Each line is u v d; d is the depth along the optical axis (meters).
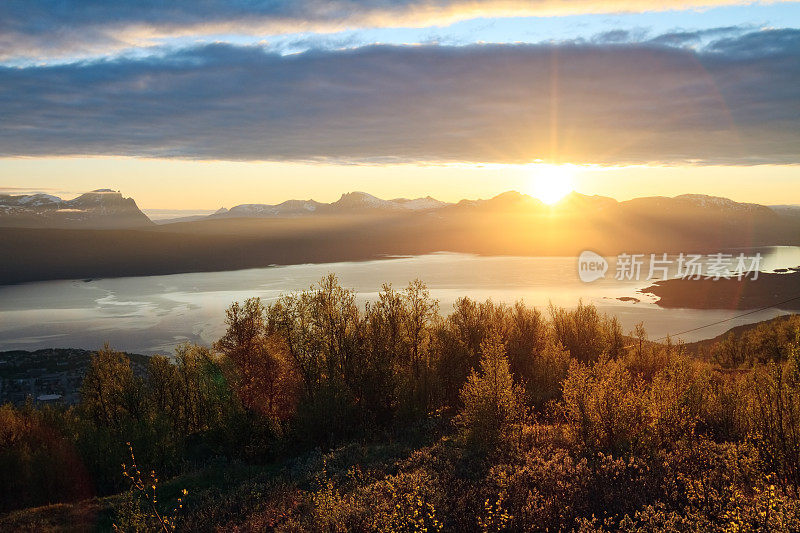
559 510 12.23
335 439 27.77
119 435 29.61
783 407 13.52
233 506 17.77
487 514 12.42
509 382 20.86
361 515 12.89
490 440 19.67
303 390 30.81
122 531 15.39
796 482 12.85
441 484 15.12
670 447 16.72
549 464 15.48
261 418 29.59
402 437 25.64
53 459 28.30
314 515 14.17
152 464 28.25
